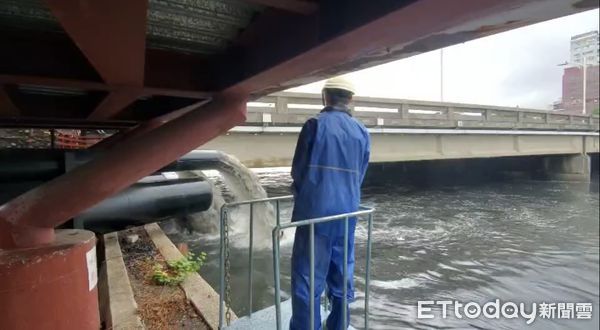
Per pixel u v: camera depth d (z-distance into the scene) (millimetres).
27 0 1944
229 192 9859
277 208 3217
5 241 2156
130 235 6355
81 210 2398
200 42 2699
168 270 4871
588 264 8227
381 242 9547
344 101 2643
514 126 19250
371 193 18266
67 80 2650
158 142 2764
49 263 2080
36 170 4727
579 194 18109
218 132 3164
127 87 2842
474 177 25344
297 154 2482
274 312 3227
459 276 7441
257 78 2588
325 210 2387
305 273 2408
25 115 4469
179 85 3041
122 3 1313
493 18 1281
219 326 3061
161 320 3543
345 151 2457
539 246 9523
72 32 1584
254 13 2178
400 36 1561
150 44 2746
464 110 17938
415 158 15766
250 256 3188
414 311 5941
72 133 10562
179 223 8984
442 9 1245
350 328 2705
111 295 3977
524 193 18578
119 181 2537
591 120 25609
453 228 11258
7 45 2467
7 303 1973
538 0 1097
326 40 1721
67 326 2154
